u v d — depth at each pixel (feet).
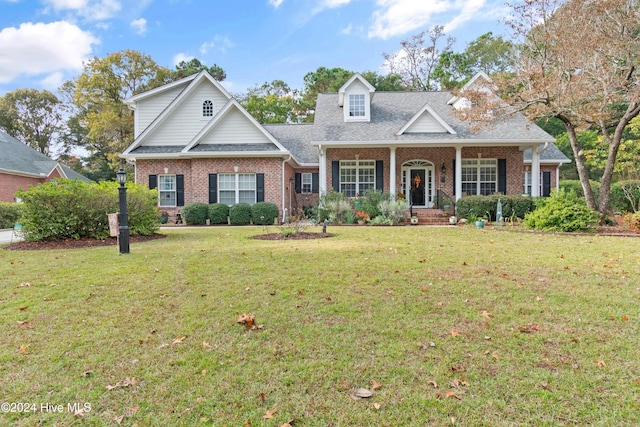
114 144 102.58
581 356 9.75
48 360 9.78
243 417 7.48
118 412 7.69
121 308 13.55
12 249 29.09
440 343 10.54
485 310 13.07
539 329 11.43
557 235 34.32
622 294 14.70
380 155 58.08
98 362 9.68
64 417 7.54
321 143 52.95
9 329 11.73
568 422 7.22
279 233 36.27
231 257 22.53
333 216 49.85
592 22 38.65
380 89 116.67
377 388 8.42
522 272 18.26
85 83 98.07
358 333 11.24
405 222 50.49
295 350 10.19
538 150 53.06
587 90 39.81
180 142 60.23
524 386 8.41
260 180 55.26
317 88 125.80
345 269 18.88
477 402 7.86
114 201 35.19
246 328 11.66
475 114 45.91
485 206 49.42
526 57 43.45
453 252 24.07
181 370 9.25
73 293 15.33
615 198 60.70
